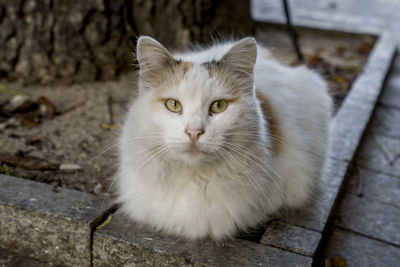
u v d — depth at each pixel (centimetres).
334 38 219
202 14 134
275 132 81
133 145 77
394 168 108
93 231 79
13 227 83
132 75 135
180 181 76
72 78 129
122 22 128
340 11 301
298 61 167
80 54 126
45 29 122
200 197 77
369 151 114
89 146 103
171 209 78
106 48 128
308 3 323
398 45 208
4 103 115
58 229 81
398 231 89
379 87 140
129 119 79
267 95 85
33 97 119
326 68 163
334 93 138
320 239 80
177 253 76
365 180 103
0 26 123
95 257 80
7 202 82
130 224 81
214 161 75
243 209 78
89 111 115
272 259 76
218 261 76
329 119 95
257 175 77
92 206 82
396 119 135
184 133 73
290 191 84
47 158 98
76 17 122
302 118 88
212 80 75
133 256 78
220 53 89
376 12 306
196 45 123
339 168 97
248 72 77
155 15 132
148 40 76
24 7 121
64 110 114
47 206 82
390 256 84
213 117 75
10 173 92
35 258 83
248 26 154
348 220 92
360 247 86
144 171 77
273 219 84
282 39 207
